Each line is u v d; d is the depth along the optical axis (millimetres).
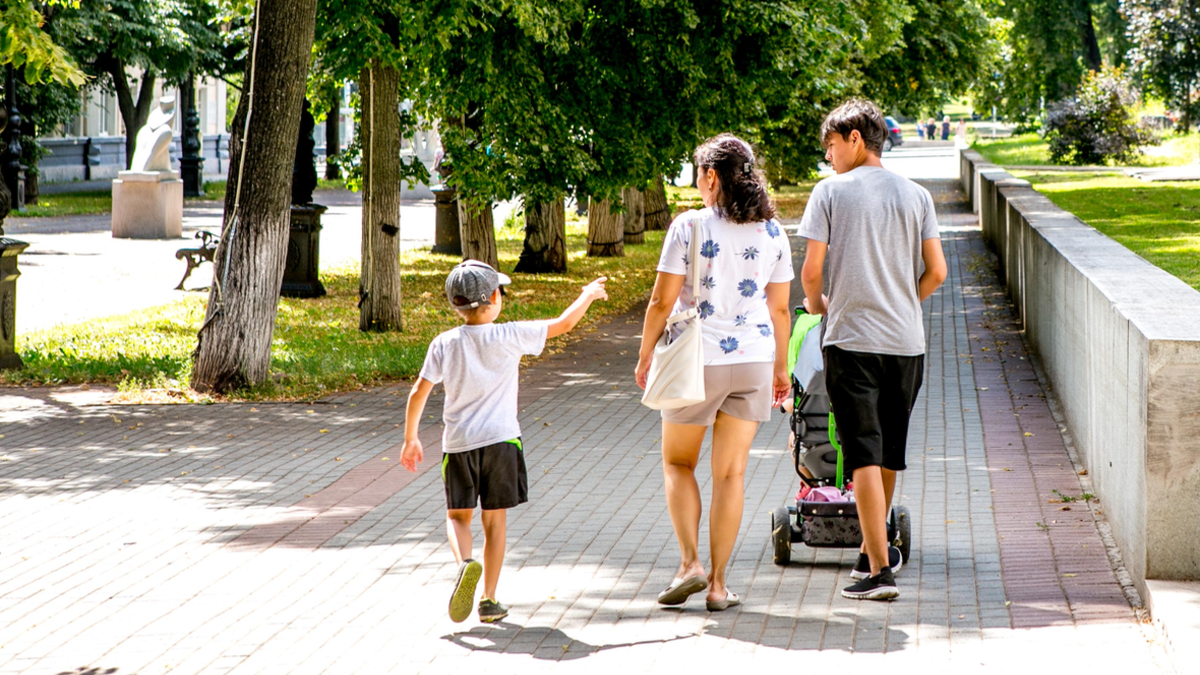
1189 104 75125
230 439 17656
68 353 24656
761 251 9609
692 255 9531
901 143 140500
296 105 21281
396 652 9195
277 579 11148
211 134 118250
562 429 18141
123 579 11195
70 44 69750
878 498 9906
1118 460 11141
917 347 9945
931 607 9797
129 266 42406
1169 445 9414
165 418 19188
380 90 27672
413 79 29328
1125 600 9773
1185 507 9438
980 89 61656
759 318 9695
